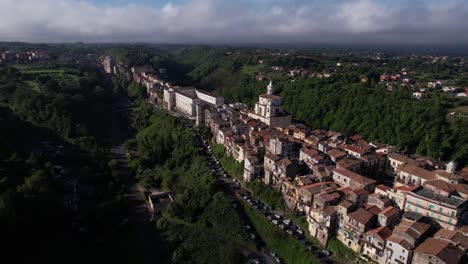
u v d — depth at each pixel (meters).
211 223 152.00
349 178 147.00
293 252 130.50
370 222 121.31
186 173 194.88
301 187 145.00
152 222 160.12
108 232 150.25
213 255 133.88
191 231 150.00
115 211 162.88
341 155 169.88
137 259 136.38
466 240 108.44
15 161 174.50
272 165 163.88
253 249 137.25
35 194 146.00
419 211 123.06
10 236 124.50
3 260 121.19
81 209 163.38
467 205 122.19
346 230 124.44
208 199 161.88
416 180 147.00
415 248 107.75
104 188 185.00
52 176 176.75
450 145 187.12
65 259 132.88
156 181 196.38
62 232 145.00
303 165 170.38
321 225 129.75
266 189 161.50
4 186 147.88
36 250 132.62
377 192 140.62
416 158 178.38
